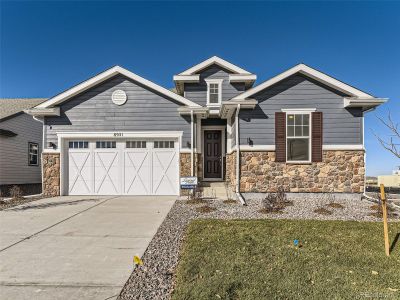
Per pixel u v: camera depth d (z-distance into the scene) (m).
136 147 11.89
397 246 5.28
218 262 4.46
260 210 8.33
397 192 14.11
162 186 11.79
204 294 3.47
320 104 10.39
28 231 6.49
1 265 4.54
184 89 14.33
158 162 11.83
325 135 10.34
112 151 11.91
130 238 5.91
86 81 11.70
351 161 10.25
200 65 14.16
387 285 3.75
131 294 3.60
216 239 5.61
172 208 8.92
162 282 3.93
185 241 5.61
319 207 8.73
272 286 3.69
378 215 7.67
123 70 11.73
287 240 5.55
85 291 3.69
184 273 4.09
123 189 11.84
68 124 11.88
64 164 11.90
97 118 11.87
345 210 8.40
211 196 10.85
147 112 11.86
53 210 8.80
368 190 15.20
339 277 3.96
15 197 11.04
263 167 10.32
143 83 11.73
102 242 5.67
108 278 4.05
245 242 5.42
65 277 4.09
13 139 15.66
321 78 10.19
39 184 17.81
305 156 10.38
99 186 11.88
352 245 5.31
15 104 18.58
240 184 10.30
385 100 9.85
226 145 13.35
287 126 10.40
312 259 4.61
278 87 10.46
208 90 14.20
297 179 10.27
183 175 11.66
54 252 5.12
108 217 7.80
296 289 3.61
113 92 11.88
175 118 11.84
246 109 10.43
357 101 9.91
